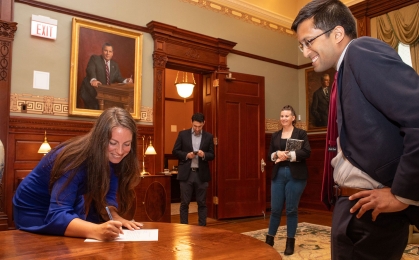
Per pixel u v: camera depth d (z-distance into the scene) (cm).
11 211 424
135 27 539
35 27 449
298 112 770
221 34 650
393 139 115
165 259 111
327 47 136
